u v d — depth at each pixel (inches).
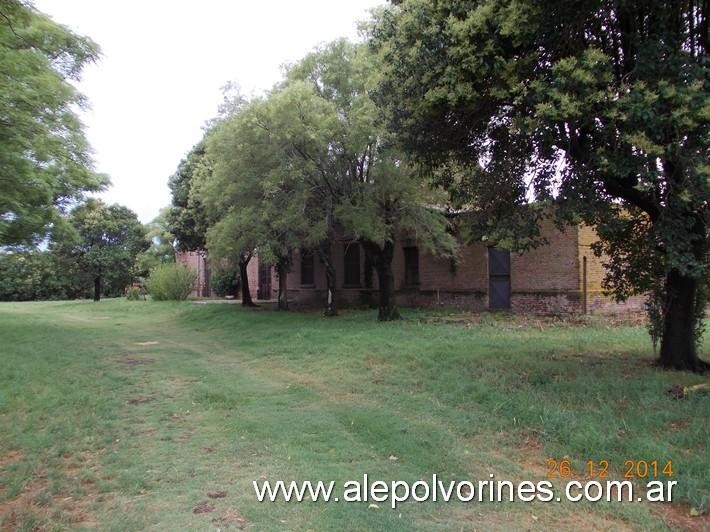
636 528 163.9
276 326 679.1
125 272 1635.1
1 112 395.5
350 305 1009.5
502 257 782.5
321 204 647.1
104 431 274.7
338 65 620.7
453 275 838.5
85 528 167.3
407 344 467.8
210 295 1600.6
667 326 332.8
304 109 569.6
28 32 415.8
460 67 273.6
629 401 263.7
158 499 187.8
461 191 346.9
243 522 167.5
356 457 227.0
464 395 304.2
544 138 253.6
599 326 577.6
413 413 288.0
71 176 637.3
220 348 582.9
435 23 285.1
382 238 599.2
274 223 609.6
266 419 287.0
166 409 319.9
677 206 254.5
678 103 225.6
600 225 278.4
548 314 699.4
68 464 228.8
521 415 259.6
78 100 536.4
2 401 330.6
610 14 262.5
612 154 247.6
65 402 336.8
